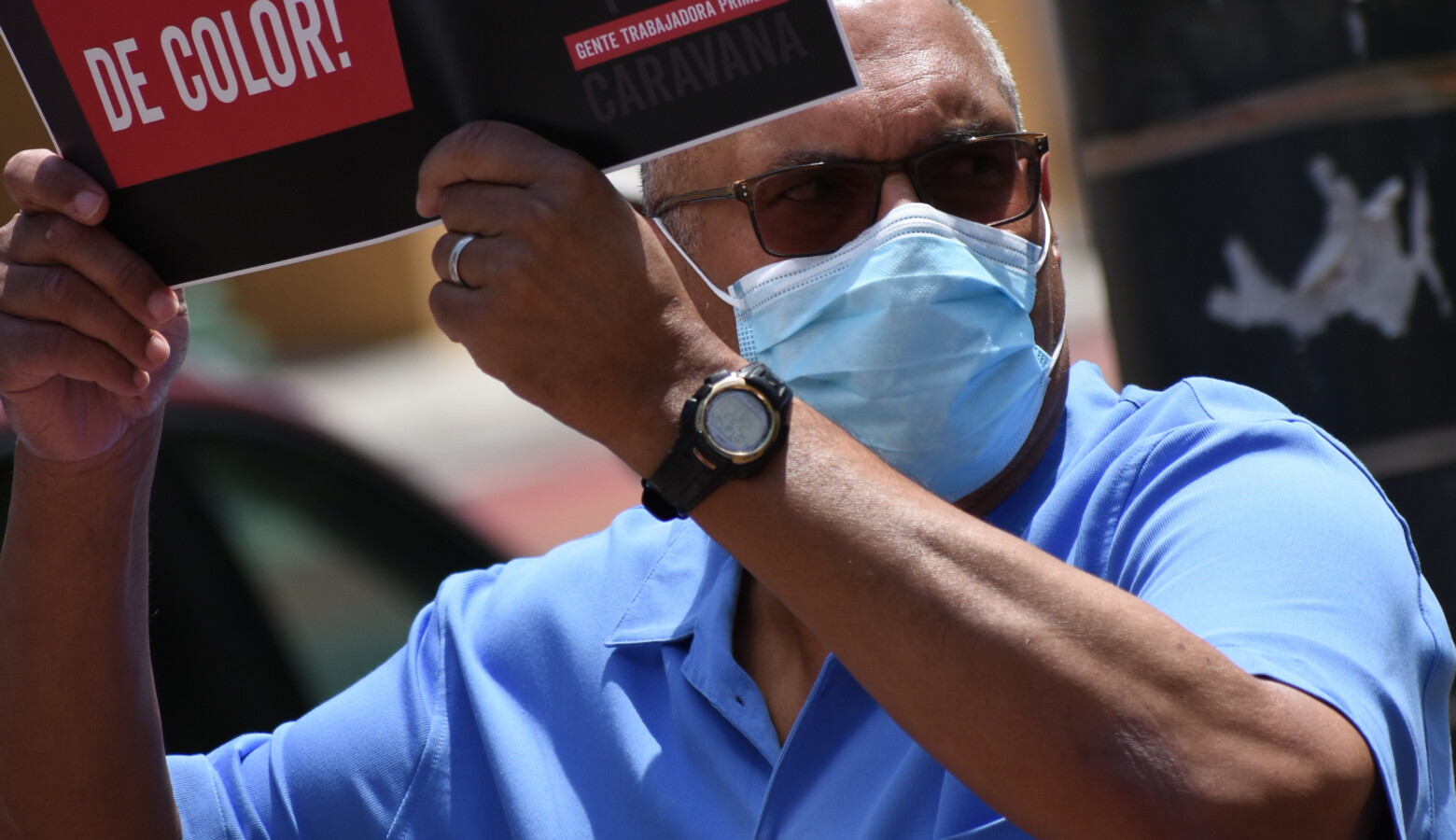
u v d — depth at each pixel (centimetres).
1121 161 580
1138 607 292
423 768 427
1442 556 555
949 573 291
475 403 3344
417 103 328
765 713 393
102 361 365
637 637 420
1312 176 552
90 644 401
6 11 345
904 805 359
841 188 408
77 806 406
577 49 318
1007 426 407
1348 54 545
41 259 359
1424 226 548
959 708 286
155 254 356
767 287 408
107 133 348
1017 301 406
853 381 399
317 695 704
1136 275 584
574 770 414
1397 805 292
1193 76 563
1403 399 553
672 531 445
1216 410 382
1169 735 279
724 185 419
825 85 308
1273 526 330
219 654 678
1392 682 309
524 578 461
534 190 314
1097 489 376
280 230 344
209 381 752
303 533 740
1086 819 281
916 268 393
